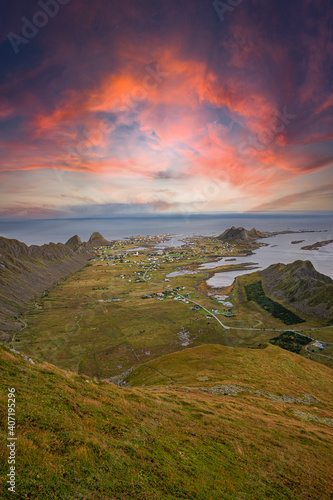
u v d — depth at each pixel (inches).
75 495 424.8
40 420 603.8
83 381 1037.2
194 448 768.9
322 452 1030.4
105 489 465.4
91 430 650.8
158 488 523.8
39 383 817.5
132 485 500.7
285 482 733.3
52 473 452.1
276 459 863.7
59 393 797.9
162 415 973.8
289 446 1002.7
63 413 681.6
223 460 753.6
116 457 572.1
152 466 591.8
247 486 657.6
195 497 537.3
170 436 798.5
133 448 634.2
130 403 969.5
